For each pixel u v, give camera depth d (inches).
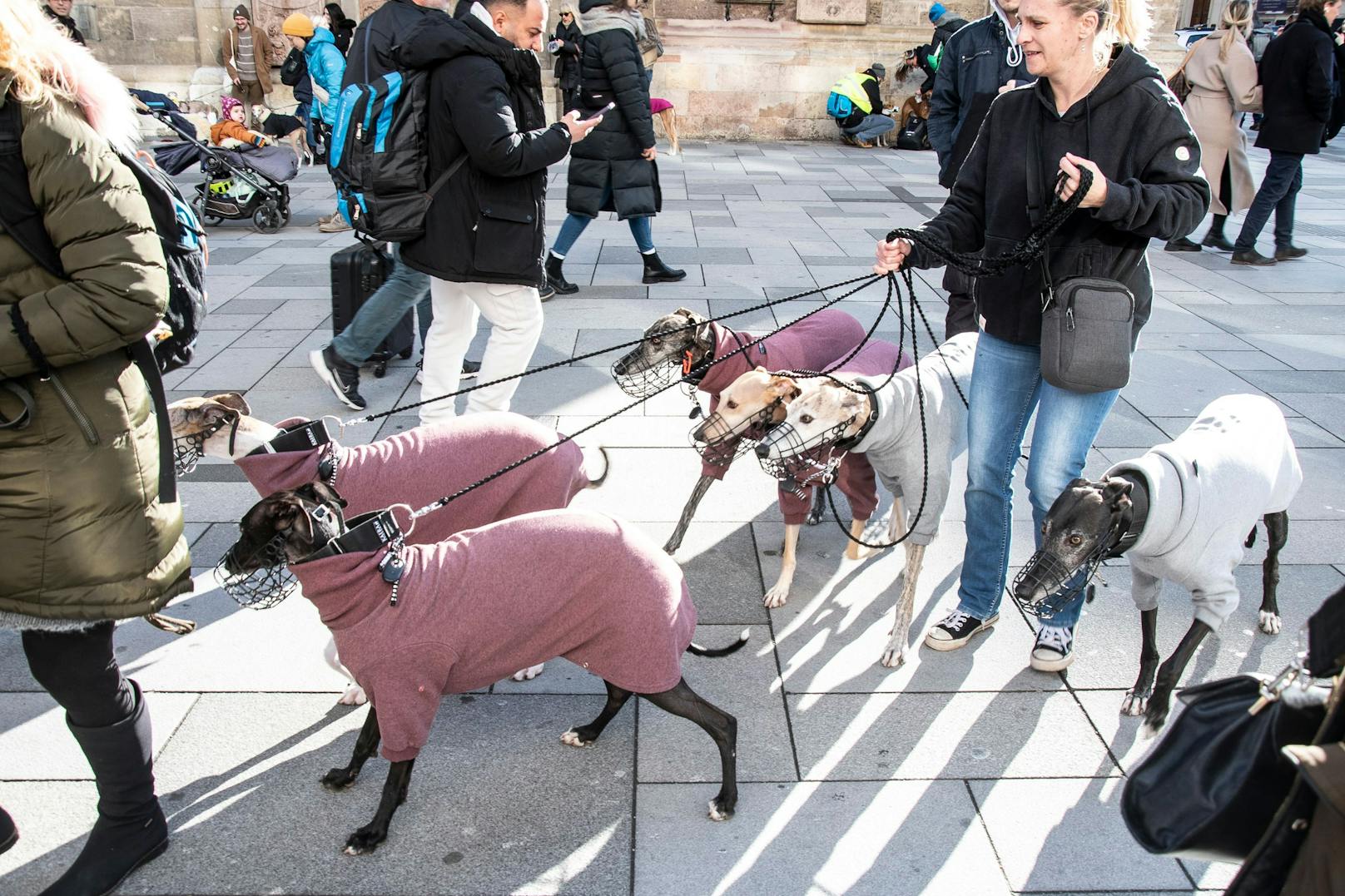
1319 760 63.9
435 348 182.4
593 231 381.7
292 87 543.2
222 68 585.9
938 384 145.6
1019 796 116.6
